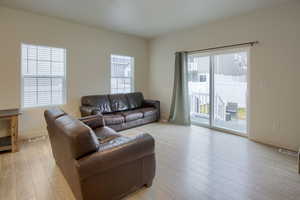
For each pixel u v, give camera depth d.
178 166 2.39
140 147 1.78
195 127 4.37
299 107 2.88
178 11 3.35
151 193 1.82
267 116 3.25
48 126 2.34
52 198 1.74
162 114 5.33
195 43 4.37
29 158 2.63
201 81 4.52
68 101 4.04
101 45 4.52
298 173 2.21
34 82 3.61
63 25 3.86
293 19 2.87
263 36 3.23
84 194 1.44
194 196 1.77
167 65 5.09
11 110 3.13
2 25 3.17
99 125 2.83
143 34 4.98
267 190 1.87
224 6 3.12
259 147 3.08
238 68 3.81
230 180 2.05
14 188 1.89
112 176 1.60
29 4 3.07
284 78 3.02
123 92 5.17
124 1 2.95
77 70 4.14
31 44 3.47
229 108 4.04
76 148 1.43
